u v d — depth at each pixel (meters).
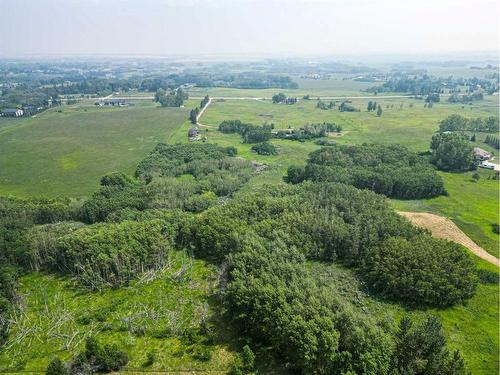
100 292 74.94
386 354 51.69
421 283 68.25
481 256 85.44
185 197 116.25
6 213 102.19
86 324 66.69
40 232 87.62
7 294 72.81
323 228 84.44
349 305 62.59
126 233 83.62
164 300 71.88
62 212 104.88
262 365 56.47
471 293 70.12
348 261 80.62
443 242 79.94
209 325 64.75
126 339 62.34
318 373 53.81
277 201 96.81
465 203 116.69
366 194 102.94
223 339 61.75
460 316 66.25
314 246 82.12
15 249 82.69
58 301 73.06
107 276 77.00
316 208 92.88
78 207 108.12
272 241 81.00
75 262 79.06
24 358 59.66
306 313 57.94
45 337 64.00
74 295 74.62
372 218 87.94
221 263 82.44
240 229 85.00
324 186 108.31
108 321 67.06
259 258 72.88
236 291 64.62
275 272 69.69
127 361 57.62
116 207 105.19
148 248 81.56
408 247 75.69
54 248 82.44
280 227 85.88
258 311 60.38
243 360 56.47
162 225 88.44
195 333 62.19
